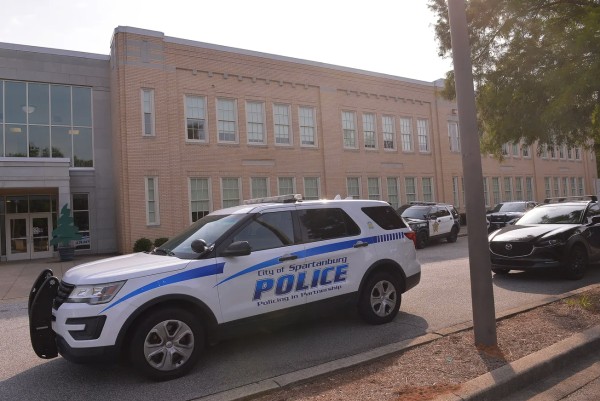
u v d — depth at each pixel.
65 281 4.84
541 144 9.59
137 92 19.88
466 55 5.04
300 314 5.59
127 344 4.70
